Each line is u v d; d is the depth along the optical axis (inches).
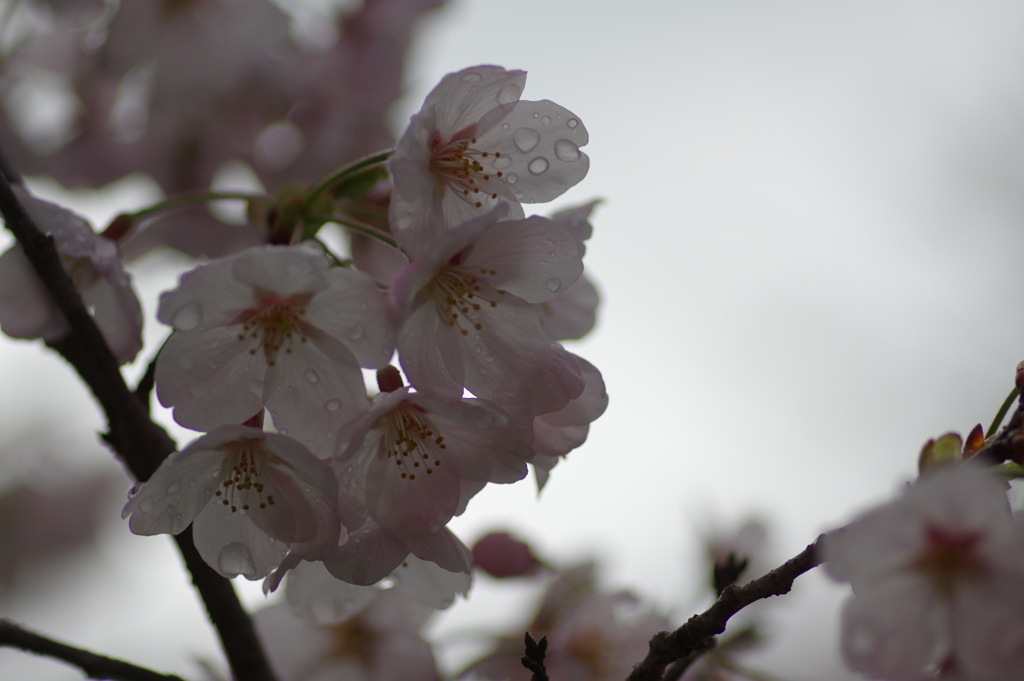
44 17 23.6
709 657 22.9
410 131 20.1
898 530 19.2
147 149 24.7
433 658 22.9
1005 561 19.2
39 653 20.4
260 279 20.0
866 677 19.3
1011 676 19.2
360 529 20.3
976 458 19.6
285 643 22.8
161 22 23.8
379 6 25.1
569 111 20.6
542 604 23.5
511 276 20.4
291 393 20.2
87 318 20.9
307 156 24.9
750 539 24.9
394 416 20.4
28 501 36.0
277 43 24.1
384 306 19.9
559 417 20.7
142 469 21.3
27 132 24.5
